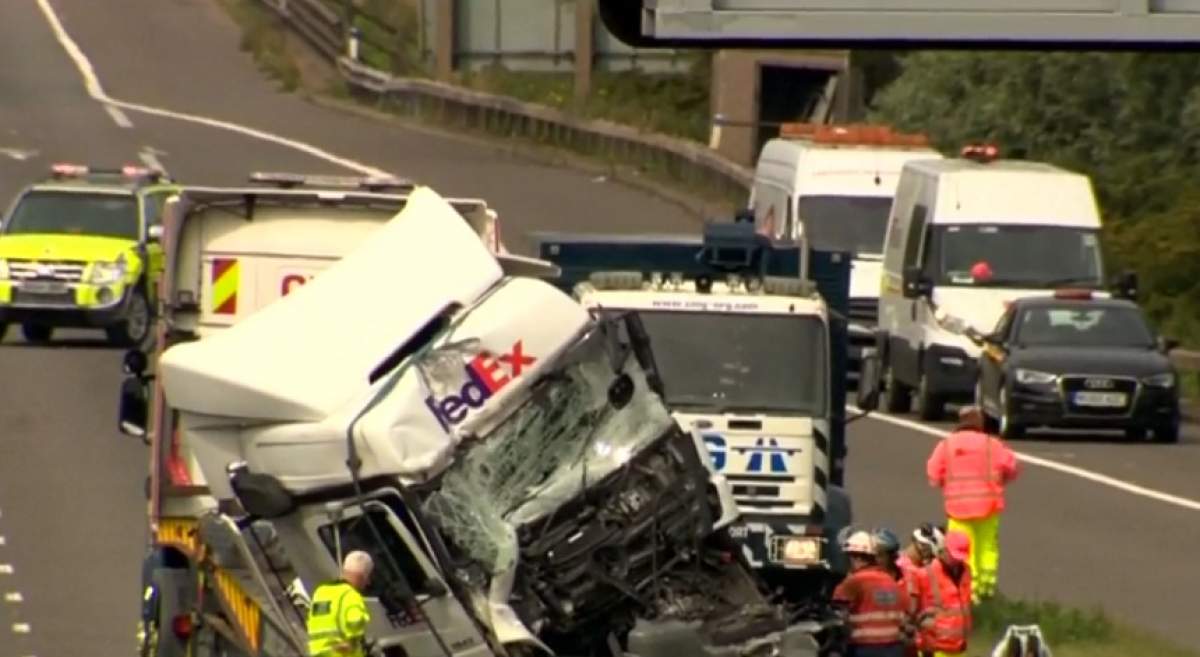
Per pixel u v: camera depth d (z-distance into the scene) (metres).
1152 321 116.06
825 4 20.03
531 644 37.56
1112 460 81.44
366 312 39.38
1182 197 123.25
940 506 67.75
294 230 48.31
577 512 38.62
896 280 97.50
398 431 37.69
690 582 39.31
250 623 39.00
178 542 44.47
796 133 112.44
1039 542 63.62
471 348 38.44
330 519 38.03
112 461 70.31
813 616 41.00
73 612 51.06
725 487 39.88
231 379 38.66
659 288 49.38
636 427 39.31
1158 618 53.09
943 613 42.16
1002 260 93.38
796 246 53.66
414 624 37.72
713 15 19.95
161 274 47.94
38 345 98.75
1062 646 48.56
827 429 48.66
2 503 63.53
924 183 96.44
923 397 91.94
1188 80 127.44
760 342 49.00
